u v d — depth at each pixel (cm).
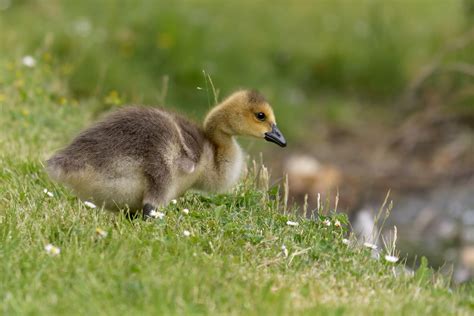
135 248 863
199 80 2264
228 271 830
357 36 2608
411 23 2625
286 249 904
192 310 740
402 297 825
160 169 958
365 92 2523
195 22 2427
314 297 806
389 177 2073
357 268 892
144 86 2103
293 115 2323
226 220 974
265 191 1118
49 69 1717
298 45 2569
